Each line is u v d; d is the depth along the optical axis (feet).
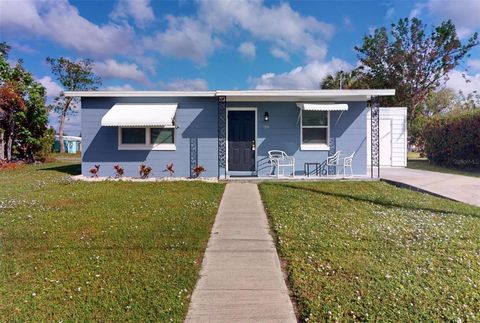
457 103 149.07
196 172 49.24
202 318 11.97
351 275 14.88
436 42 100.27
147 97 49.55
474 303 12.39
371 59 110.01
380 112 65.16
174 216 25.91
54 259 16.97
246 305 12.89
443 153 64.95
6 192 36.70
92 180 46.44
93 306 12.46
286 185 41.86
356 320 11.46
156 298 13.08
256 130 50.16
